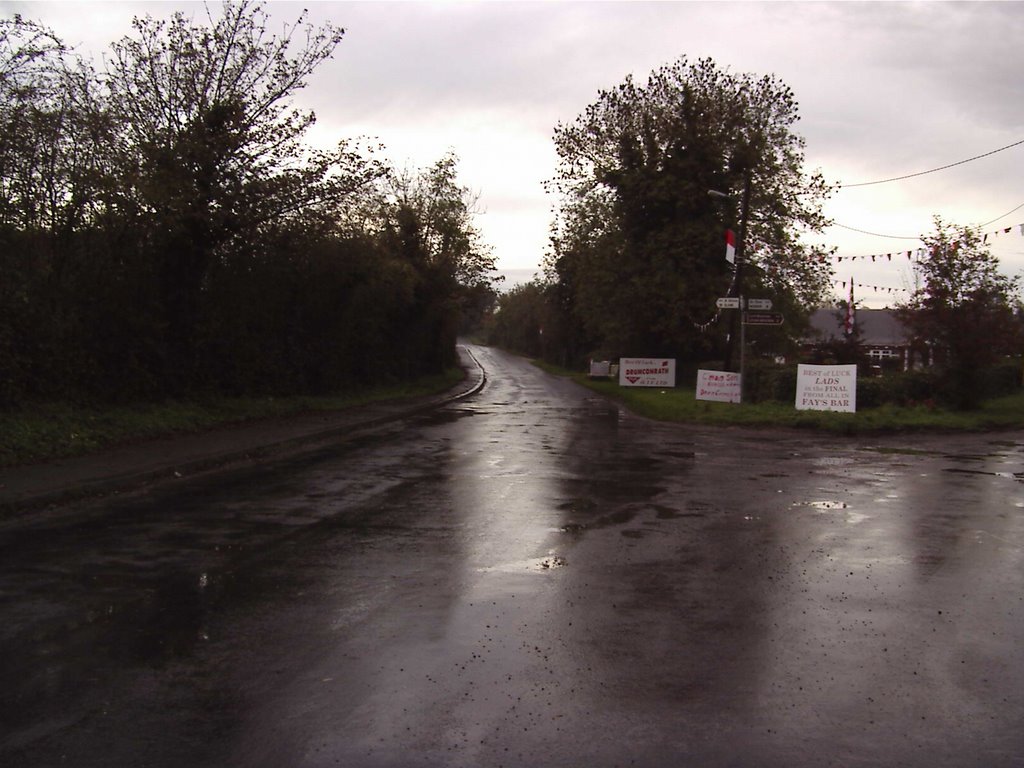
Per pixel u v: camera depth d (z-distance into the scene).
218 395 22.14
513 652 5.40
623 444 17.88
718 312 38.31
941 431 20.42
